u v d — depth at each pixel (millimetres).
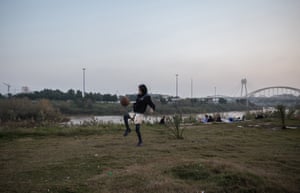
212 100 83812
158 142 8148
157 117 18672
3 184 3893
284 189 3910
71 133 10617
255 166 5066
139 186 3789
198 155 5984
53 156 5953
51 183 3936
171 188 3740
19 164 5172
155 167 4715
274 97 83438
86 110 56125
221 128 13344
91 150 6688
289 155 6172
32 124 14391
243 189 3793
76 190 3641
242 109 77438
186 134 10547
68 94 70438
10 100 29656
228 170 4316
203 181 4051
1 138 9344
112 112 57594
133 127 12680
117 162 5277
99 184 3869
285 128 12898
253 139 9016
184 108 53031
